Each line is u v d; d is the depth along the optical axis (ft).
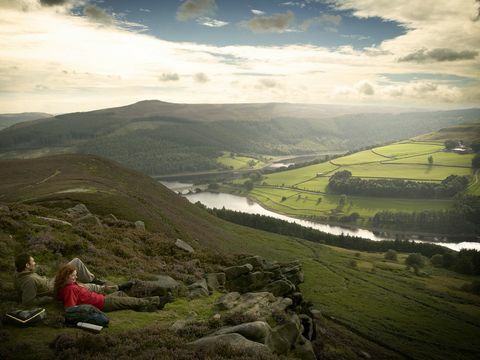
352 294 415.03
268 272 92.17
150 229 221.66
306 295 394.32
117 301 46.32
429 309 392.68
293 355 47.37
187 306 54.24
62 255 63.41
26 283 43.09
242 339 36.45
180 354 31.78
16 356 30.12
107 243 80.02
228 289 83.51
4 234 62.39
